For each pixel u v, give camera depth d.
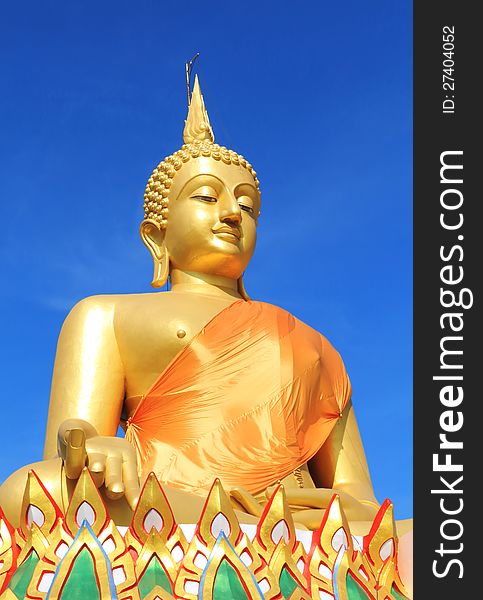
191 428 10.91
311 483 11.32
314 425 11.55
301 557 8.77
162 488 8.90
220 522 8.54
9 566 8.61
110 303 11.93
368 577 8.95
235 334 11.49
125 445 9.45
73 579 8.16
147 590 8.18
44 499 8.73
